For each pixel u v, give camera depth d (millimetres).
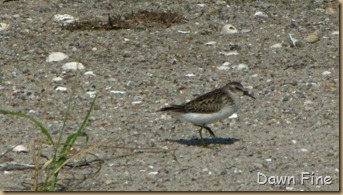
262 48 20344
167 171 12383
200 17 23266
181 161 12820
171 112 13695
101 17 23281
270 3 24766
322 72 18141
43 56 19688
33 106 15836
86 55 19766
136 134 14141
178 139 13945
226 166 12578
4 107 15734
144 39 21172
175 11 23828
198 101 13453
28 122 14828
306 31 21906
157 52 20016
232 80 17594
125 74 18109
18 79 17734
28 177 12219
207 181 11969
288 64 18891
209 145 13602
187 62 19172
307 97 16234
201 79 17688
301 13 23688
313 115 15070
